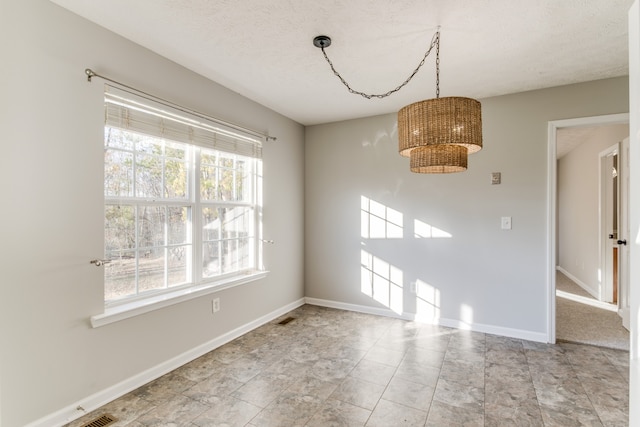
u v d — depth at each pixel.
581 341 3.09
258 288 3.49
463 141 1.68
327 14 1.98
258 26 2.11
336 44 2.32
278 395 2.19
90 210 2.04
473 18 2.01
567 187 6.22
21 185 1.76
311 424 1.90
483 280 3.33
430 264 3.58
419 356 2.77
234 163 3.26
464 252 3.42
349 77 2.85
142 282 2.42
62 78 1.92
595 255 4.75
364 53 2.44
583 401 2.12
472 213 3.38
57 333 1.90
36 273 1.82
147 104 2.35
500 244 3.26
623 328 3.43
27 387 1.78
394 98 3.33
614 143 3.98
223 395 2.19
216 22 2.07
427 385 2.32
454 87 3.06
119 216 2.28
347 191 4.05
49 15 1.86
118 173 2.27
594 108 2.91
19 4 1.75
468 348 2.93
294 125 4.11
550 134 3.05
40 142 1.83
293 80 2.92
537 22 2.05
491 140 3.28
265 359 2.71
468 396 2.18
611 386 2.29
